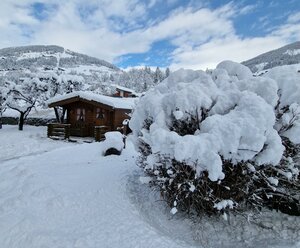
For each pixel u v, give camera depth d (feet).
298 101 15.12
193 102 14.76
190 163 12.85
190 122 14.84
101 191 17.69
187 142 12.40
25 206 15.60
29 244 11.93
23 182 19.86
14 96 66.28
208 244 12.92
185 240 13.11
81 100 55.31
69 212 14.96
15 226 13.34
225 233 13.80
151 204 16.56
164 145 13.11
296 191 15.38
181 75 19.49
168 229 14.16
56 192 17.44
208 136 12.87
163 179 14.14
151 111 16.15
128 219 13.94
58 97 56.85
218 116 13.85
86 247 11.50
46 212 14.93
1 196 17.43
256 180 14.44
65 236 12.35
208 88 16.14
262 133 12.75
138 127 17.28
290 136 14.25
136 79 245.86
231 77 18.15
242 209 15.05
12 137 54.24
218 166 12.07
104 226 13.29
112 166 24.71
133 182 20.15
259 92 15.35
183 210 15.42
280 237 13.30
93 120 58.08
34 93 67.36
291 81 15.90
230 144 12.52
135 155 30.37
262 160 13.08
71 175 21.48
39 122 81.46
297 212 14.90
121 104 56.44
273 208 15.72
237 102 14.76
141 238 12.18
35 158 29.25
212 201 13.48
